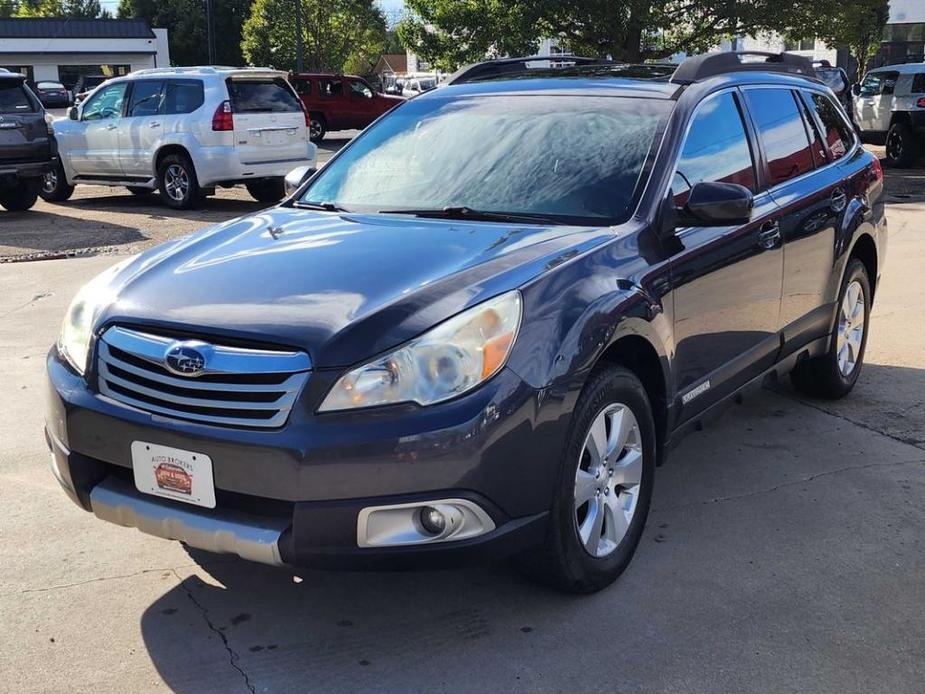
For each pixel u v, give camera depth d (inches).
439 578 136.4
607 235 135.6
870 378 229.5
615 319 123.9
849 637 121.8
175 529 114.8
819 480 170.9
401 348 109.1
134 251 404.2
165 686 112.7
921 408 208.1
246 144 519.2
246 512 112.8
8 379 227.9
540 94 168.4
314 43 1827.0
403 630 123.9
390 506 107.3
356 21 1838.1
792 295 179.5
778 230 169.8
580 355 118.2
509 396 110.8
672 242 142.4
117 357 119.6
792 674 114.1
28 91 498.6
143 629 124.4
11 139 486.9
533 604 129.3
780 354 179.8
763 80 183.9
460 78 188.7
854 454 182.9
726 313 156.0
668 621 125.3
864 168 213.0
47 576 137.3
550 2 713.6
